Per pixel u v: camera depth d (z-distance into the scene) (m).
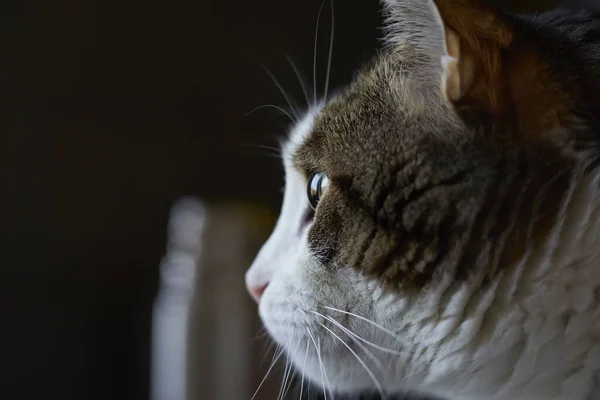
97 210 0.52
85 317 0.51
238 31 0.56
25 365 0.49
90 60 0.52
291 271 0.33
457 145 0.29
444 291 0.30
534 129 0.29
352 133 0.31
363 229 0.30
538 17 0.31
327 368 0.33
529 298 0.29
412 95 0.30
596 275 0.29
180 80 0.54
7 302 0.49
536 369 0.30
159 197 0.53
